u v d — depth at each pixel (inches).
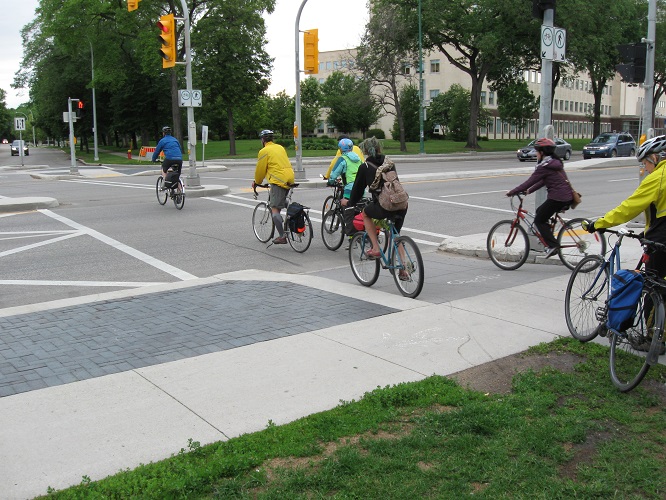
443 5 1860.2
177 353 221.3
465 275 350.0
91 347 229.6
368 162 311.1
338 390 187.8
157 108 2463.1
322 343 229.6
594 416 165.9
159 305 287.6
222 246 459.2
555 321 253.8
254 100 2181.3
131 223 565.0
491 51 1731.1
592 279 223.0
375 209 301.7
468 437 153.2
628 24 2160.4
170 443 156.0
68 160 2175.2
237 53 2055.9
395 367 206.2
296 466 142.8
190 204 701.9
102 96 2635.3
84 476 138.6
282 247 456.8
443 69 3521.2
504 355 216.5
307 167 1407.5
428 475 136.6
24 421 168.9
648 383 187.9
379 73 2023.9
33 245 462.3
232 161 1713.8
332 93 3503.9
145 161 1918.1
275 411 173.6
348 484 133.3
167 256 424.8
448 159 1740.9
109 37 1995.6
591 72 2176.4
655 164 194.2
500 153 2001.7
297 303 286.8
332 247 445.1
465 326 248.1
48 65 2586.1
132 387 191.3
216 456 145.6
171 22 765.9
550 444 150.3
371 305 281.4
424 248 448.5
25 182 1090.7
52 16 1943.9
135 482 134.8
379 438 155.8
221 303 289.1
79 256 424.2
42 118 3253.0
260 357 215.9
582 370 200.2
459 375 200.1
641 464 140.9
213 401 180.5
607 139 1692.9
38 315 273.9
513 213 611.5
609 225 199.5
